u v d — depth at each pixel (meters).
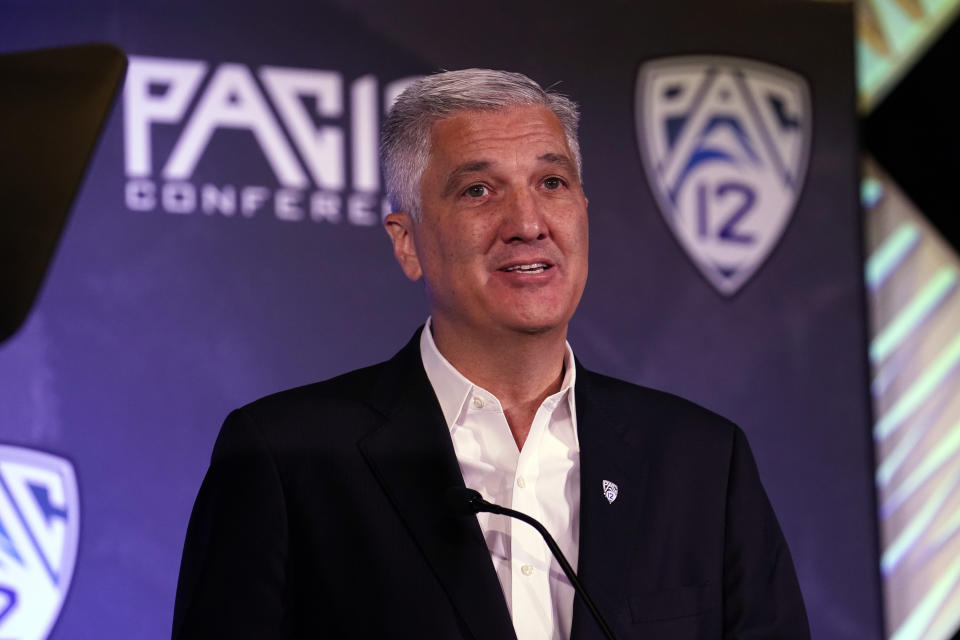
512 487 3.09
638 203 6.01
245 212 5.50
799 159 6.24
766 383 6.06
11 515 5.09
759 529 3.26
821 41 6.34
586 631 2.85
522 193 3.00
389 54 5.75
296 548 2.97
